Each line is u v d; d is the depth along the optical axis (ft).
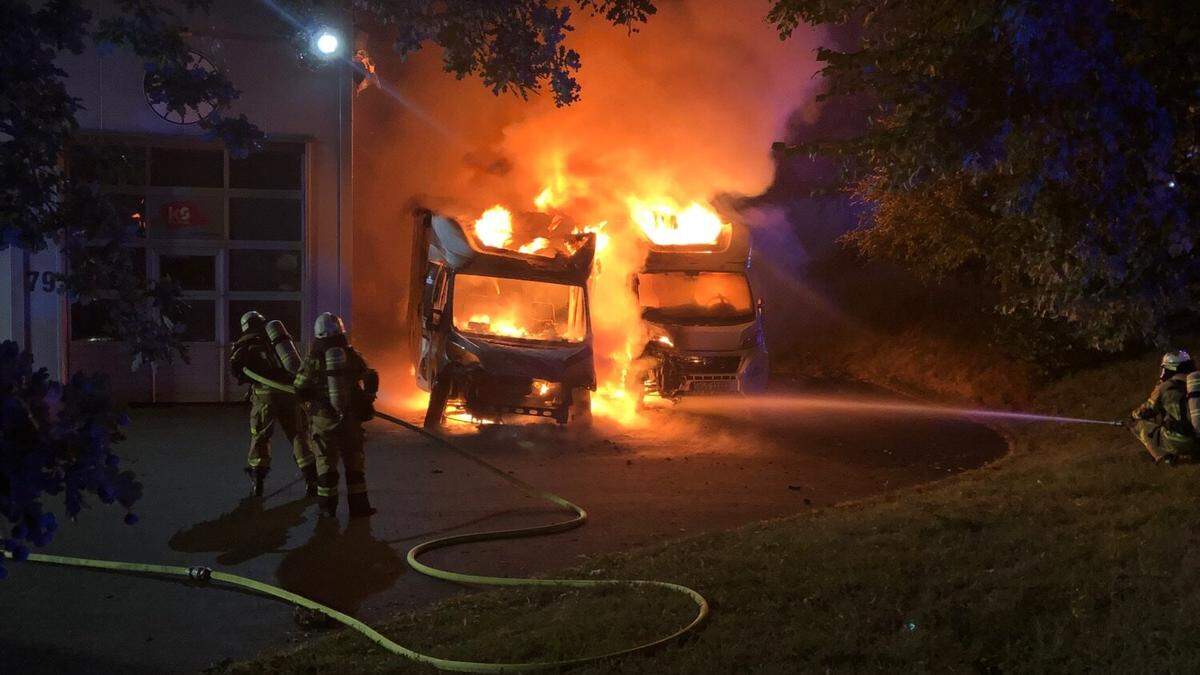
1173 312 20.07
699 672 16.02
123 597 21.57
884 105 26.09
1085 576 20.03
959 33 20.74
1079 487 28.99
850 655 16.71
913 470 38.06
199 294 51.75
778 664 16.25
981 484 31.55
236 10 50.52
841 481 35.94
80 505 8.09
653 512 30.78
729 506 31.68
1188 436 30.86
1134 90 17.81
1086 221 19.24
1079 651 16.69
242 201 52.13
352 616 20.66
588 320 48.26
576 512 30.50
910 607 18.86
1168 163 18.80
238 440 41.81
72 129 13.99
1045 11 17.61
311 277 52.60
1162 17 19.47
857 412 52.47
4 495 7.72
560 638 17.79
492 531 27.94
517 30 23.16
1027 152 19.22
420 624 19.45
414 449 41.11
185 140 50.80
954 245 48.62
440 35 23.77
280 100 51.60
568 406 46.09
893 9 27.45
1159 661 15.90
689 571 21.84
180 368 51.19
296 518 29.22
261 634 19.47
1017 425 48.03
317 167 52.31
